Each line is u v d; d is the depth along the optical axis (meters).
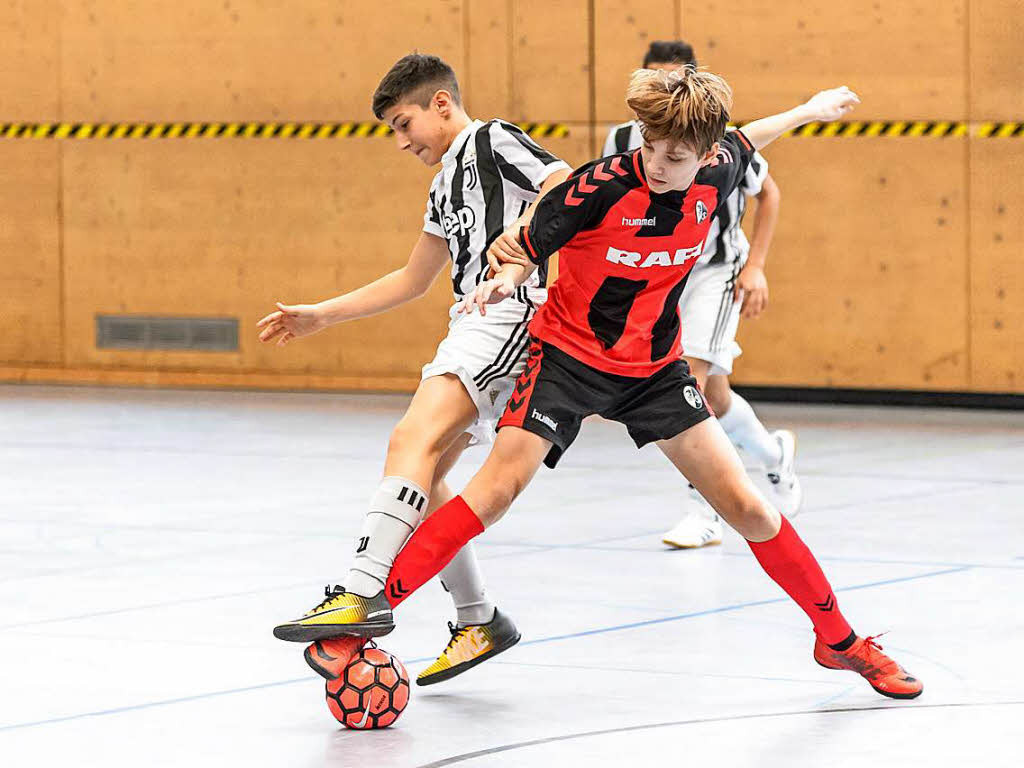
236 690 5.88
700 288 8.66
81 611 7.27
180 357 17.61
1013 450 12.34
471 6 16.22
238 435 13.77
